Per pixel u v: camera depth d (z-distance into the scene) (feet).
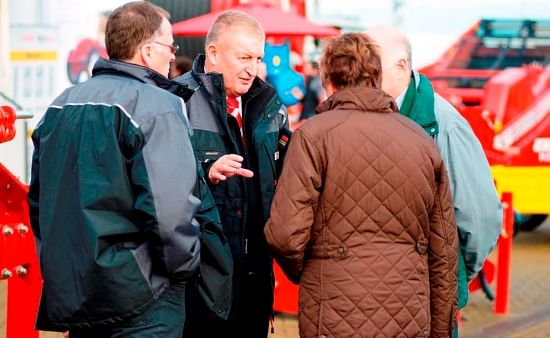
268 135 17.38
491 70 49.49
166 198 13.98
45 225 14.51
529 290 33.19
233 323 17.58
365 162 14.47
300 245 14.35
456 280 15.25
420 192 14.62
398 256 14.48
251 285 17.51
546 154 42.42
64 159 14.46
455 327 16.31
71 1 38.29
